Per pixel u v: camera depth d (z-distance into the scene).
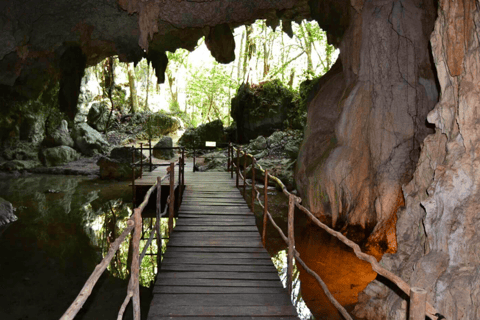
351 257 7.12
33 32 11.84
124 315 5.14
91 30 12.59
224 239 6.58
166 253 5.92
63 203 11.31
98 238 8.32
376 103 7.93
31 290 5.78
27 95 16.55
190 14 11.37
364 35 8.22
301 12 13.86
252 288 4.77
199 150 21.34
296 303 5.34
